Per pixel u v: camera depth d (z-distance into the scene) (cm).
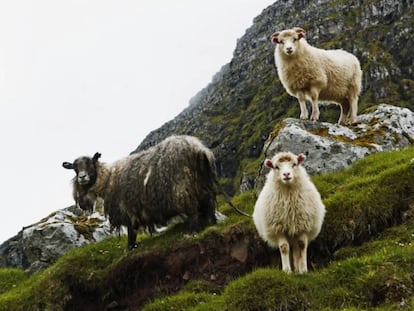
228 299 1263
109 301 1645
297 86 1939
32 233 2172
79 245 2138
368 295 1198
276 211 1309
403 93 10606
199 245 1571
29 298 1697
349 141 1961
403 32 11950
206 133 14100
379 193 1523
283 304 1208
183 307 1391
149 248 1642
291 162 1298
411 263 1232
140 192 1628
